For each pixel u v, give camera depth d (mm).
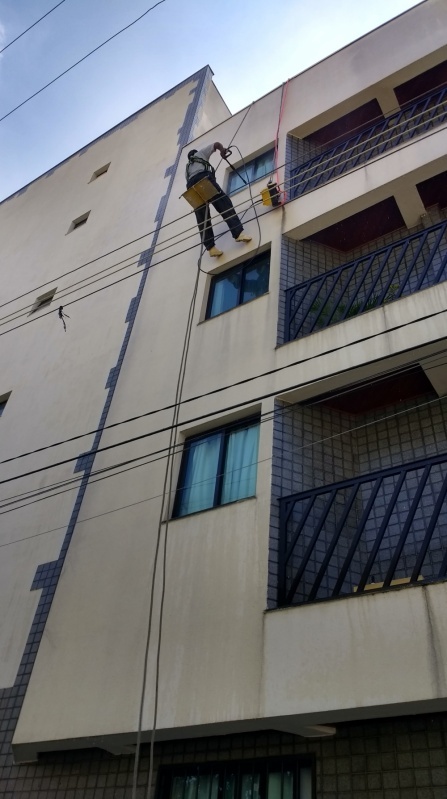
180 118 16344
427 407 7805
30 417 11625
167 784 6555
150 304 11227
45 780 7297
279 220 10078
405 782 5277
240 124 13062
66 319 13109
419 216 9406
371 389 7844
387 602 5379
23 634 8180
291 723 5520
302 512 7094
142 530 7844
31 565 8992
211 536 7043
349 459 7949
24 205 19828
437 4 11031
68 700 6957
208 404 8445
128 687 6551
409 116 10438
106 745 6691
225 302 10031
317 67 12297
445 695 4730
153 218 13391
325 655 5449
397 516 7207
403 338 7125
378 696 4996
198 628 6422
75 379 11375
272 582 6273
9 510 10227
